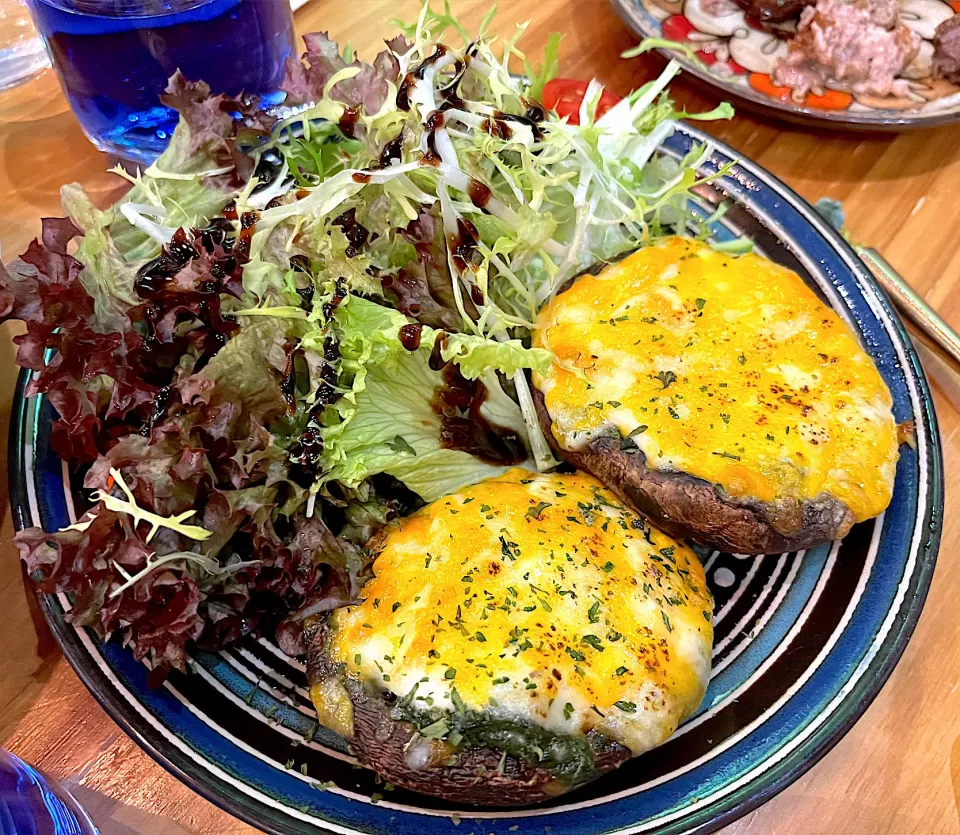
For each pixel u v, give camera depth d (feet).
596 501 0.80
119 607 0.70
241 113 0.91
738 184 0.99
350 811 0.69
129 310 0.78
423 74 0.90
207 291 0.78
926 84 1.20
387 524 0.79
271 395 0.76
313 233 0.81
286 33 1.08
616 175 0.94
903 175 1.15
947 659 0.82
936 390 0.96
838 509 0.77
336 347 0.78
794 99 1.17
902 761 0.77
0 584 0.81
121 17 0.93
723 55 1.22
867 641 0.76
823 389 0.81
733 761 0.71
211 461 0.75
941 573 0.86
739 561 0.83
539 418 0.85
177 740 0.70
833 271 0.93
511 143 0.87
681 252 0.89
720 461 0.77
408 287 0.84
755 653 0.78
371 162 0.87
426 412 0.82
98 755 0.74
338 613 0.74
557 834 0.68
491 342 0.79
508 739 0.67
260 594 0.77
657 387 0.80
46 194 1.06
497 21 1.26
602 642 0.71
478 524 0.76
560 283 0.90
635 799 0.70
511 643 0.70
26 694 0.77
